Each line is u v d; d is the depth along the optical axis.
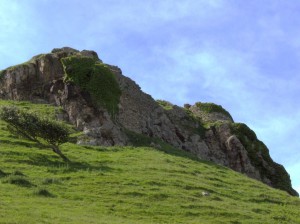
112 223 33.78
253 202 50.09
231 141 80.06
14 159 50.44
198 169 59.97
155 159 59.94
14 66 79.44
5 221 29.69
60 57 77.94
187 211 40.75
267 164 81.12
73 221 32.44
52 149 56.59
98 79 71.38
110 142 65.69
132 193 43.22
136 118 73.69
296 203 52.62
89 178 46.56
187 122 82.44
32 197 38.41
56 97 73.00
